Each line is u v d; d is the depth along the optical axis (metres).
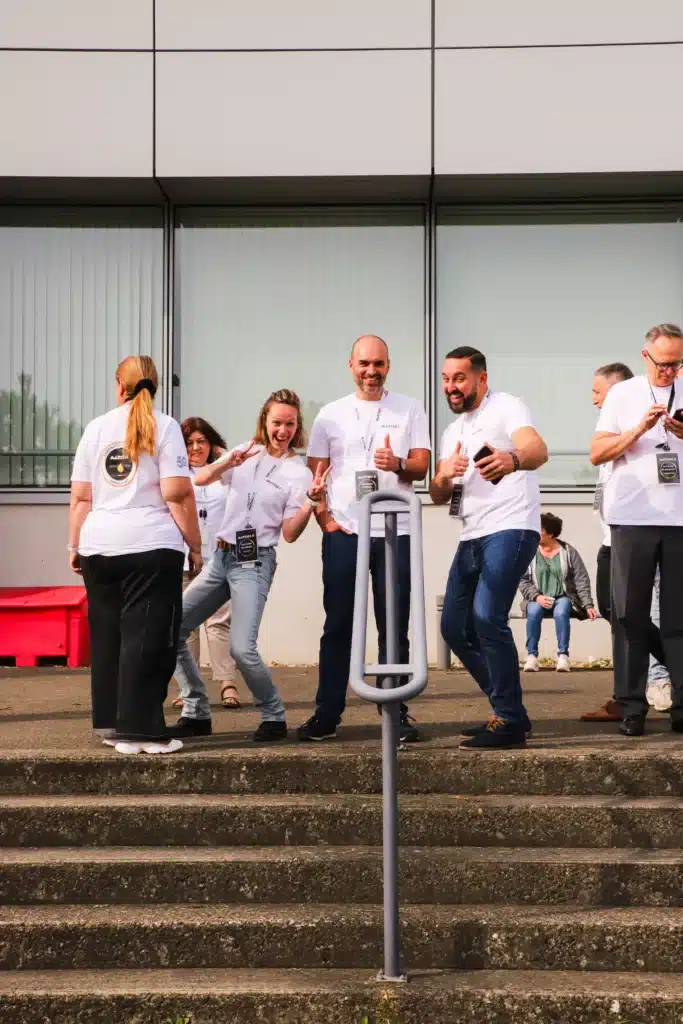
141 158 9.66
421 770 4.98
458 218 10.13
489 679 5.48
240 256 10.16
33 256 10.17
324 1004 3.96
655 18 9.62
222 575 5.70
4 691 7.47
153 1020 3.96
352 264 10.14
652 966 4.19
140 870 4.49
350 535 5.56
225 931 4.23
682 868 4.45
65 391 10.13
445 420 10.03
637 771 4.95
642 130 9.62
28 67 9.68
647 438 5.69
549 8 9.63
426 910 4.36
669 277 10.07
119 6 9.68
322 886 4.50
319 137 9.66
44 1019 3.97
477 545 5.44
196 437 7.32
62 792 4.98
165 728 5.15
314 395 10.13
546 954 4.21
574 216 10.11
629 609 5.60
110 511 5.25
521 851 4.64
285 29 9.67
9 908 4.42
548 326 10.08
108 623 5.32
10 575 9.84
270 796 4.95
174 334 10.16
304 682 8.17
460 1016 3.95
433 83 9.65
